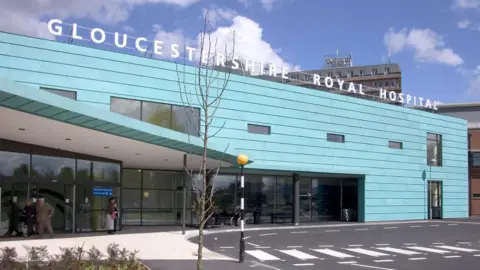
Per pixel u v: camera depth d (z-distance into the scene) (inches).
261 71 1235.2
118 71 999.0
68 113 534.6
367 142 1417.3
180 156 875.4
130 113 1009.5
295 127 1261.1
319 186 1374.3
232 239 860.6
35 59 903.7
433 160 1615.4
